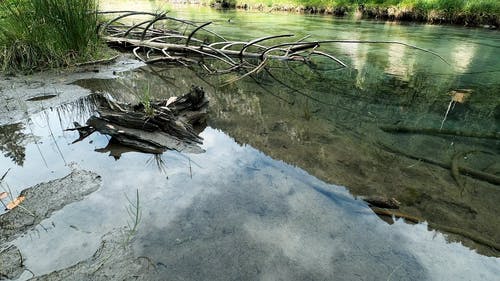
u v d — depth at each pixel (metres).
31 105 3.35
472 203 2.07
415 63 6.03
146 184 2.11
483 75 5.26
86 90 3.90
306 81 4.80
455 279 1.52
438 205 2.04
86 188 2.04
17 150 2.47
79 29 4.76
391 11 11.72
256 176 2.27
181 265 1.53
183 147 2.59
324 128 3.16
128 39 6.12
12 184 2.05
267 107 3.67
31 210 1.83
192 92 3.13
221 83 4.57
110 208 1.88
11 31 4.55
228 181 2.19
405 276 1.52
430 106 3.91
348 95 4.22
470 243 1.74
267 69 5.48
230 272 1.50
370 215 1.92
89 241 1.64
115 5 14.02
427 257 1.64
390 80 4.93
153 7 14.02
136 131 2.65
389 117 3.52
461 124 3.39
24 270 1.47
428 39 8.13
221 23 10.00
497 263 1.62
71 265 1.50
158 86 4.26
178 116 2.98
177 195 2.02
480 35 8.74
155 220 1.80
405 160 2.60
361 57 6.46
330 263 1.58
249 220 1.83
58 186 2.04
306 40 7.60
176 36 6.15
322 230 1.79
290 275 1.50
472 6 10.38
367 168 2.45
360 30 9.11
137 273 1.47
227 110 3.53
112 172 2.22
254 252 1.62
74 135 2.72
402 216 1.92
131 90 4.02
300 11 13.89
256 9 14.97
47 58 4.64
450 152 2.75
